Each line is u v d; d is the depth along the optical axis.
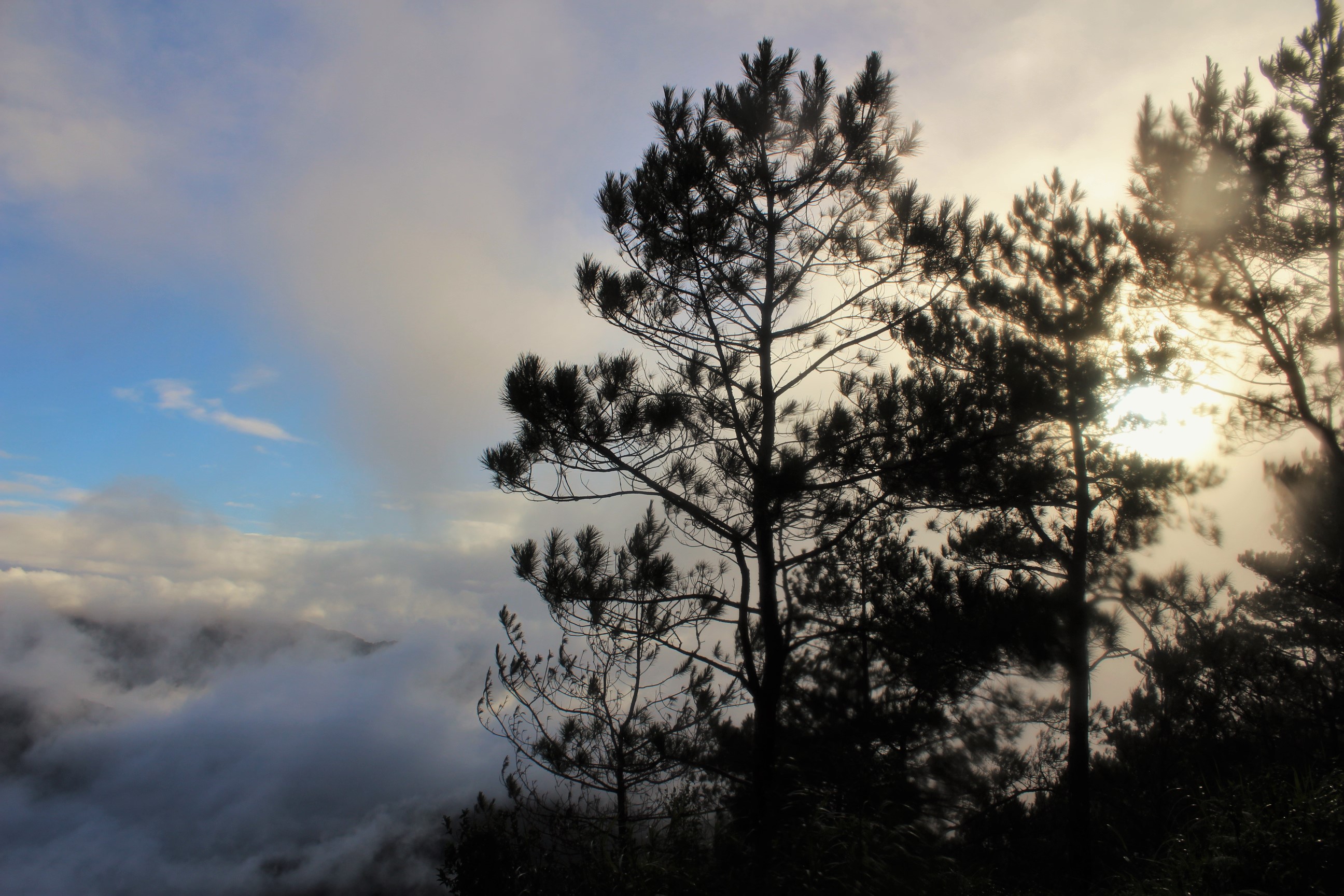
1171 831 6.58
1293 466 9.22
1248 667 9.23
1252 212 8.39
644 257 8.16
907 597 7.60
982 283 10.64
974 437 7.21
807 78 7.80
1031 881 7.76
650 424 7.11
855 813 5.45
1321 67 8.66
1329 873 3.72
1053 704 10.62
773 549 7.78
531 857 6.01
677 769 8.61
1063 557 10.38
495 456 7.59
